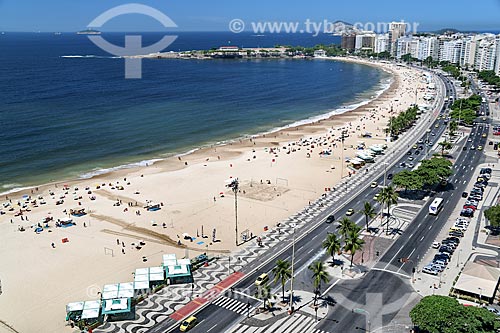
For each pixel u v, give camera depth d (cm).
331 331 10256
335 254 13688
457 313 9425
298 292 11812
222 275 12750
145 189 19425
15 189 19500
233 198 18412
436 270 12438
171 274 12375
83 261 13650
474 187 18662
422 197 18100
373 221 15938
